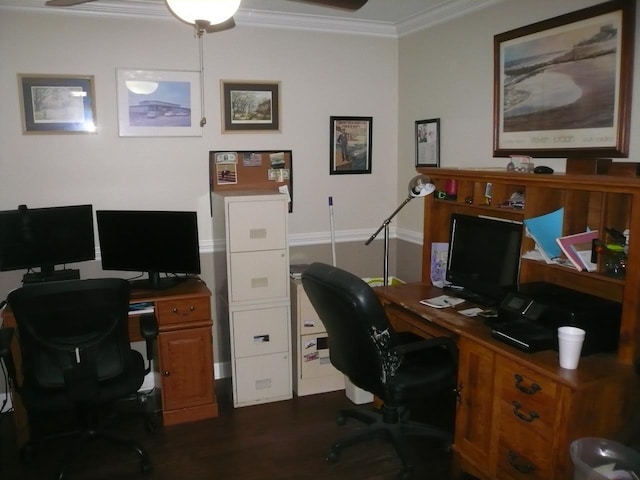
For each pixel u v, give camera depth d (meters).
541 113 2.65
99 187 3.29
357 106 3.82
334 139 3.78
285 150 3.67
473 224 2.84
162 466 2.62
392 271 4.11
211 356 3.07
